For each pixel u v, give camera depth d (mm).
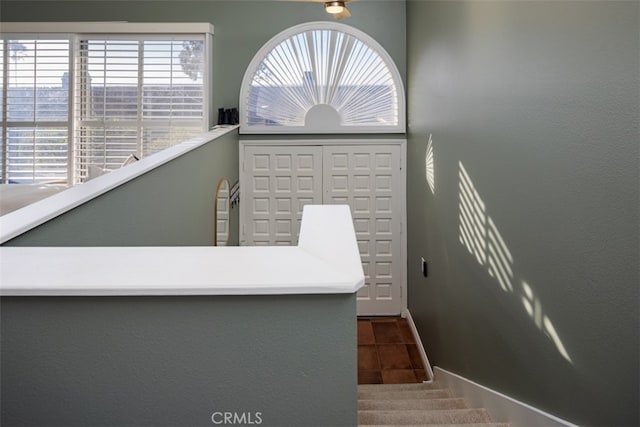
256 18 5023
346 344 763
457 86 2959
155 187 1945
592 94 1392
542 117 1735
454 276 3098
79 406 750
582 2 1441
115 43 4867
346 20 5039
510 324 2094
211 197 3223
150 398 755
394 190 5211
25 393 747
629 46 1214
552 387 1692
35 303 740
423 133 4180
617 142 1273
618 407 1300
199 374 757
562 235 1593
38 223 1117
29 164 4887
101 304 745
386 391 3354
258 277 765
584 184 1448
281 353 760
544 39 1710
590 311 1429
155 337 752
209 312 753
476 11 2535
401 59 5078
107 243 1509
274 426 765
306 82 5152
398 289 5293
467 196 2760
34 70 4840
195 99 4930
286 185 5219
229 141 4340
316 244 986
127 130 4914
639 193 1186
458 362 3021
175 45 4918
